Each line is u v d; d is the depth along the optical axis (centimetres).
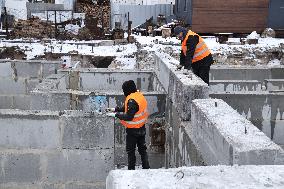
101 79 800
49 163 511
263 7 1856
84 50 1578
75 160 510
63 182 516
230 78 925
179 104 504
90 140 504
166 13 2336
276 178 229
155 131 621
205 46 629
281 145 548
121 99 627
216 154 344
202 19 1848
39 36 1861
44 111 506
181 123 490
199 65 632
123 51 1591
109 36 1889
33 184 516
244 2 1844
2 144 503
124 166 604
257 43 1623
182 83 488
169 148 583
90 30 1881
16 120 495
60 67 917
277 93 538
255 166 246
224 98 537
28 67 919
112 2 2341
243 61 1439
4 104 941
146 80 808
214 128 350
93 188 521
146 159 553
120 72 801
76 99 617
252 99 536
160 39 1688
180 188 217
